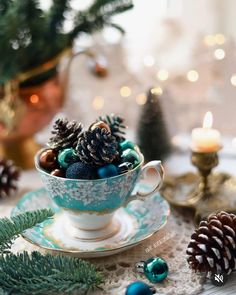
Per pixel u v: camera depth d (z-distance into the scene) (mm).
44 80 627
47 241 458
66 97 700
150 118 626
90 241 462
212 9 852
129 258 449
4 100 604
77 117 763
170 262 443
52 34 599
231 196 540
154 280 412
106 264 440
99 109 769
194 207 519
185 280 418
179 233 491
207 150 529
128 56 836
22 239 481
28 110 612
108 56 813
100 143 425
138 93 798
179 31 830
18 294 393
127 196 465
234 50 775
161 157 637
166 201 509
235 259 406
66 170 439
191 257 415
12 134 628
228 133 758
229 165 643
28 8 564
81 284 385
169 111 682
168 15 893
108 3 602
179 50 823
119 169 438
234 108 771
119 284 415
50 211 438
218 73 802
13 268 398
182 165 657
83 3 805
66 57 732
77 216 456
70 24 637
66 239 465
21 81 611
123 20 919
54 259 406
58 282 384
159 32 834
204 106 790
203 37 821
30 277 394
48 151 451
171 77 812
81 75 795
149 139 629
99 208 447
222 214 426
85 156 425
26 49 592
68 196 439
